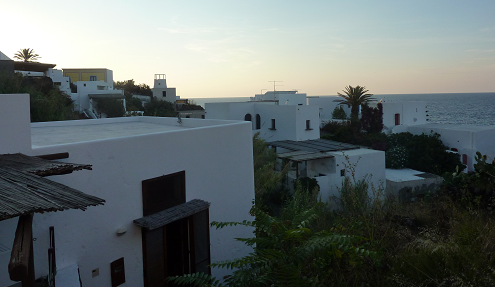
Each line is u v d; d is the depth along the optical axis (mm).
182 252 7250
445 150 33969
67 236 5516
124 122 13141
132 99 47688
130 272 6344
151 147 6656
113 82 60031
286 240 4676
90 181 5789
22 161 4590
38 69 41781
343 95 45781
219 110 34844
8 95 5078
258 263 4457
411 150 32844
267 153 22000
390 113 40812
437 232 5477
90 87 43219
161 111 45938
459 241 4598
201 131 7605
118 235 6152
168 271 7012
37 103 19375
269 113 34344
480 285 3762
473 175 8484
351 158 23812
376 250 4723
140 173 6484
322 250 4473
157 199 6848
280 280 3740
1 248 4770
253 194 8992
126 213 6289
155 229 6754
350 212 6629
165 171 6895
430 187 25609
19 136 5172
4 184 3539
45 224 5262
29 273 3258
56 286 4918
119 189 6180
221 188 8094
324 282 4219
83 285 5699
